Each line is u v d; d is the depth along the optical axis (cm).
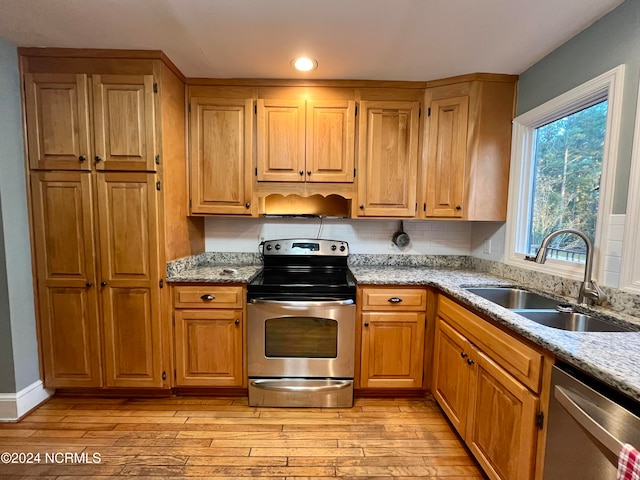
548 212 187
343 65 194
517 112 204
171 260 201
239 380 204
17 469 147
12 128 178
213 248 259
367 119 218
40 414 188
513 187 205
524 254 199
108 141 185
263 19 150
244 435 173
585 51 152
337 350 199
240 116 216
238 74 209
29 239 189
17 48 180
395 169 221
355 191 222
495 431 131
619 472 69
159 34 164
